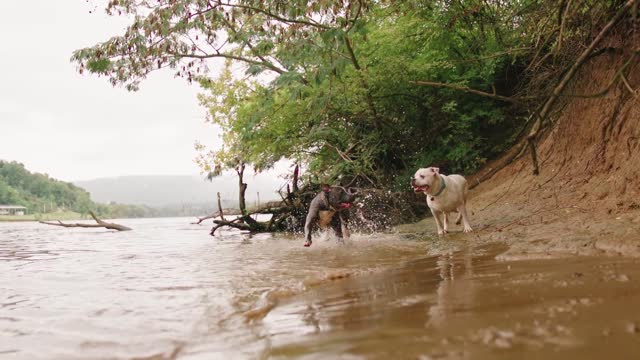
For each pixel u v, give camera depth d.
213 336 3.03
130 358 2.77
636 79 7.77
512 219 8.00
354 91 12.66
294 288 4.54
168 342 3.03
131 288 5.16
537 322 2.30
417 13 11.97
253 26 11.20
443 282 3.86
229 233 16.73
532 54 11.09
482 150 13.48
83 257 9.24
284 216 15.77
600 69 8.70
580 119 8.95
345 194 9.59
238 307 3.91
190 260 7.78
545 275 3.54
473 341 2.12
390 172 14.66
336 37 9.27
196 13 10.59
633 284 2.93
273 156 15.60
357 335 2.49
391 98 13.48
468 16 11.57
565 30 8.66
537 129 7.54
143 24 10.46
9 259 9.34
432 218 11.73
